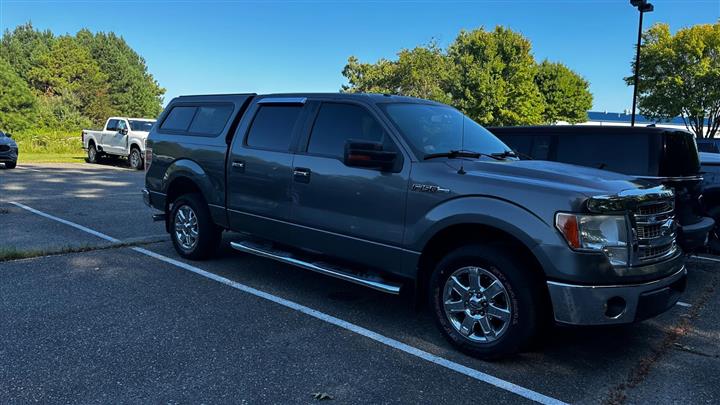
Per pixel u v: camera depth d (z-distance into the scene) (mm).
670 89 28500
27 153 28953
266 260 6465
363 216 4410
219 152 5762
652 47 28406
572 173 3947
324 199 4688
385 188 4254
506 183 3717
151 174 6762
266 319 4527
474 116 33125
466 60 33281
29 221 8656
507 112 32656
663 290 3629
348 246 4551
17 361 3605
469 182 3850
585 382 3568
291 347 3975
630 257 3479
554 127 6641
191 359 3713
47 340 3953
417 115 4688
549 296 3537
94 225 8469
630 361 3928
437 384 3471
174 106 6773
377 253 4348
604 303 3408
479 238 3990
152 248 6934
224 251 6828
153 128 6844
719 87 27438
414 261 4121
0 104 49750
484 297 3779
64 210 9891
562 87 48219
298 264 4914
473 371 3672
